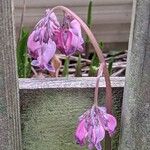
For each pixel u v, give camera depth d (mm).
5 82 161
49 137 182
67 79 174
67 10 158
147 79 160
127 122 170
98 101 174
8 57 158
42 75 197
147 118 167
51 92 172
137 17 152
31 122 178
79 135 157
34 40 158
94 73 226
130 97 165
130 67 160
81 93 172
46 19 158
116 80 175
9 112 167
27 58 224
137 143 173
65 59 234
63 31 159
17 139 174
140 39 155
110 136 169
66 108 175
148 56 156
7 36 155
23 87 171
